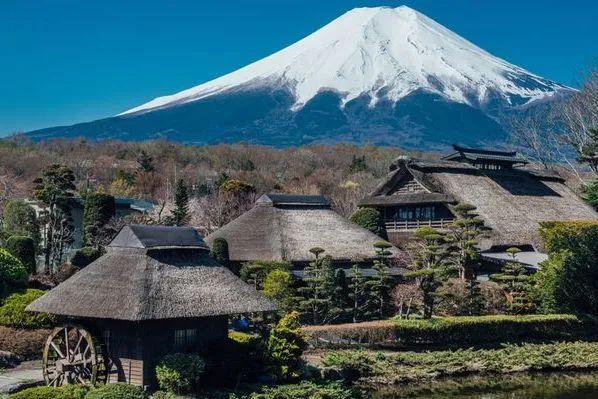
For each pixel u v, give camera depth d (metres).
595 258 49.81
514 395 35.44
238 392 29.58
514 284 50.12
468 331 44.59
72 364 29.41
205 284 30.66
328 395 31.25
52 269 53.34
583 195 82.44
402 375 37.72
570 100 95.12
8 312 35.22
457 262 50.44
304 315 44.75
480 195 64.69
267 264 46.97
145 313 28.03
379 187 68.06
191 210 81.50
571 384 38.12
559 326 47.62
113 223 59.62
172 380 28.53
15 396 25.47
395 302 47.09
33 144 144.88
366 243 53.53
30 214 58.03
